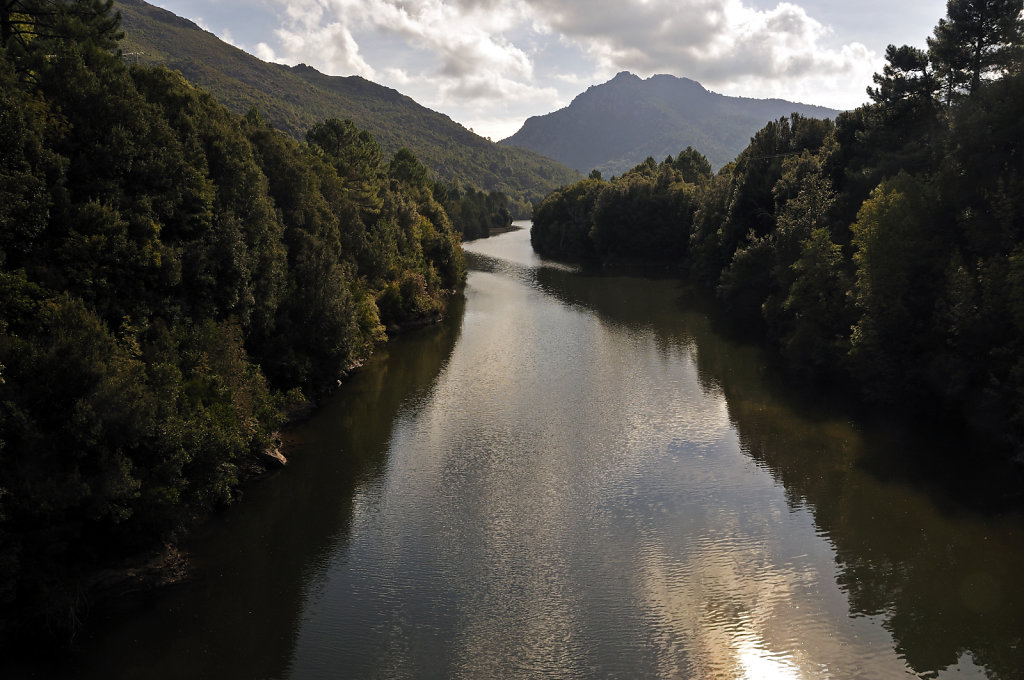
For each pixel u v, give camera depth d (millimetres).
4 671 23328
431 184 190625
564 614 26812
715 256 105125
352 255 72562
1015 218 41688
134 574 28172
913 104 69438
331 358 53531
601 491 37406
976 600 27031
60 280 29219
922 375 44562
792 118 109750
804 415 48656
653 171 184625
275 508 35375
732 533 32781
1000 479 37312
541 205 192125
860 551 30844
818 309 56406
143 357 32000
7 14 38188
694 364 63125
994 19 64812
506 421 48219
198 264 37781
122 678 23219
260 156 55781
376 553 31266
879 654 24188
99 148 33281
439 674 23547
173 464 28453
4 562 23219
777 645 24812
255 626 26000
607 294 104438
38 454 24703
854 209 66312
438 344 71438
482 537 32719
